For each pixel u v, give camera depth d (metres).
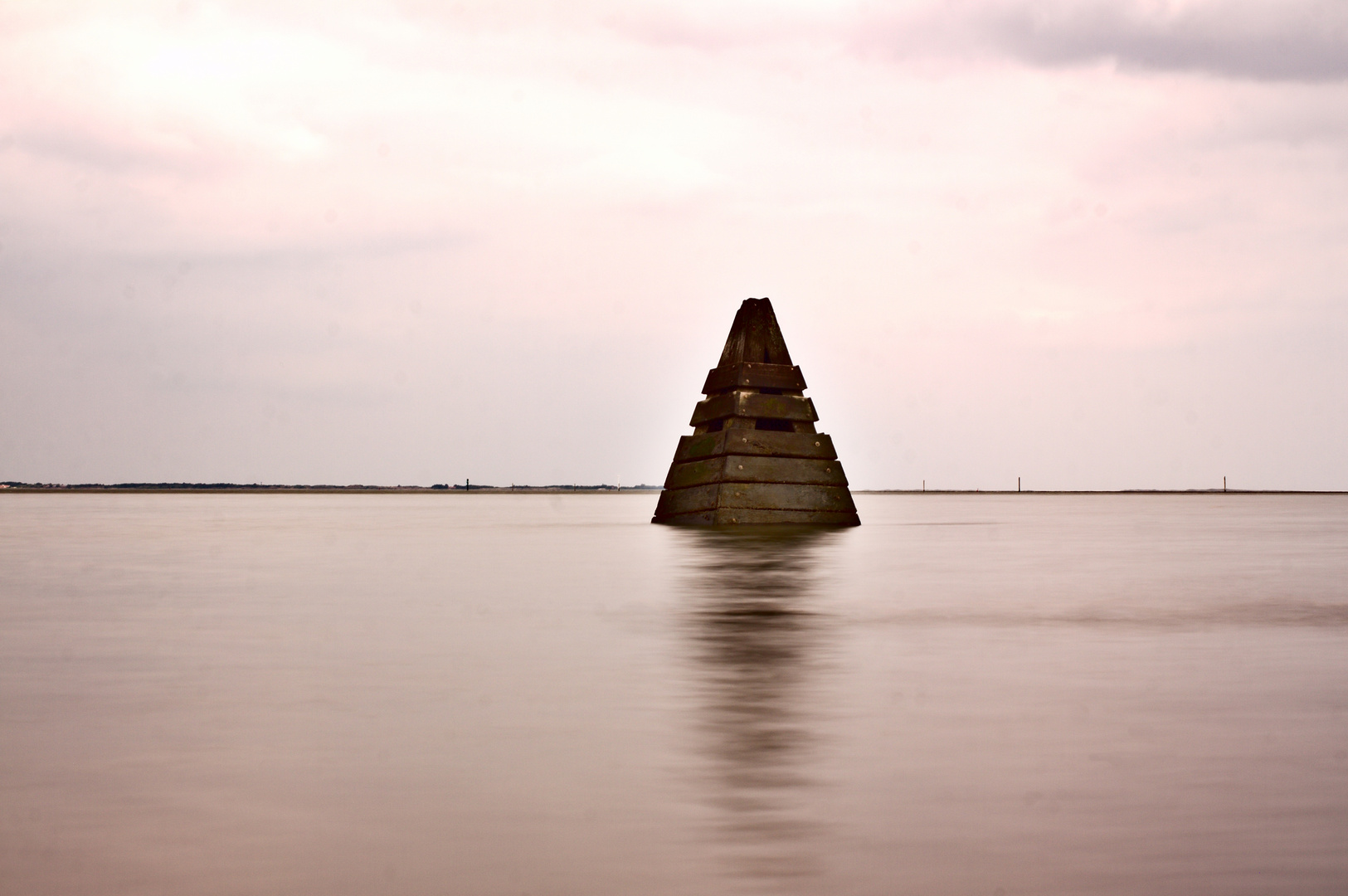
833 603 17.31
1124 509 111.62
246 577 22.52
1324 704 9.73
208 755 7.98
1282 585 20.69
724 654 12.32
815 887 5.61
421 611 16.28
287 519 63.38
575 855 6.04
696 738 8.45
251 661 11.85
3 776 7.45
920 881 5.68
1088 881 5.68
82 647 12.82
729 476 44.38
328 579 21.86
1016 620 15.34
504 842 6.23
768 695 10.04
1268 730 8.74
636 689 10.32
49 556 29.41
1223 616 15.86
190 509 96.19
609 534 40.75
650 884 5.64
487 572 23.27
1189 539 40.03
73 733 8.60
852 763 7.76
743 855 6.04
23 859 5.96
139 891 5.56
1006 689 10.35
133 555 29.75
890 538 38.22
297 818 6.61
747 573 22.77
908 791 7.12
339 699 9.84
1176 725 8.89
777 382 44.62
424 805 6.85
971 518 71.94
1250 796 7.02
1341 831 6.39
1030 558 28.20
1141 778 7.41
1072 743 8.32
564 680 10.73
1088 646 12.92
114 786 7.23
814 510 45.06
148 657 12.13
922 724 8.89
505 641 13.26
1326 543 37.75
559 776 7.46
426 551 31.28
